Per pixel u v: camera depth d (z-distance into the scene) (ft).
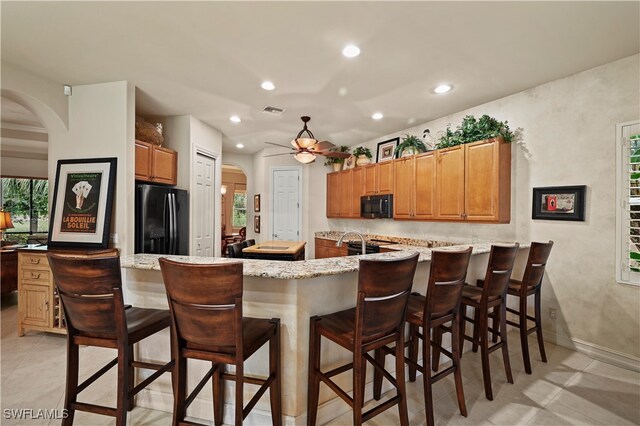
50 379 7.61
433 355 7.95
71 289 4.93
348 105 11.95
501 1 6.04
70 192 9.97
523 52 8.00
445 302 6.08
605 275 8.74
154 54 8.19
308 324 5.95
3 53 8.14
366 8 6.27
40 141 16.85
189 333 4.65
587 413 6.49
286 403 5.85
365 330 4.93
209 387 6.23
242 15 6.52
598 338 8.89
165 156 12.63
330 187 19.62
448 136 12.16
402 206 14.16
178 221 12.68
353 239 17.04
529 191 10.39
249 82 9.90
